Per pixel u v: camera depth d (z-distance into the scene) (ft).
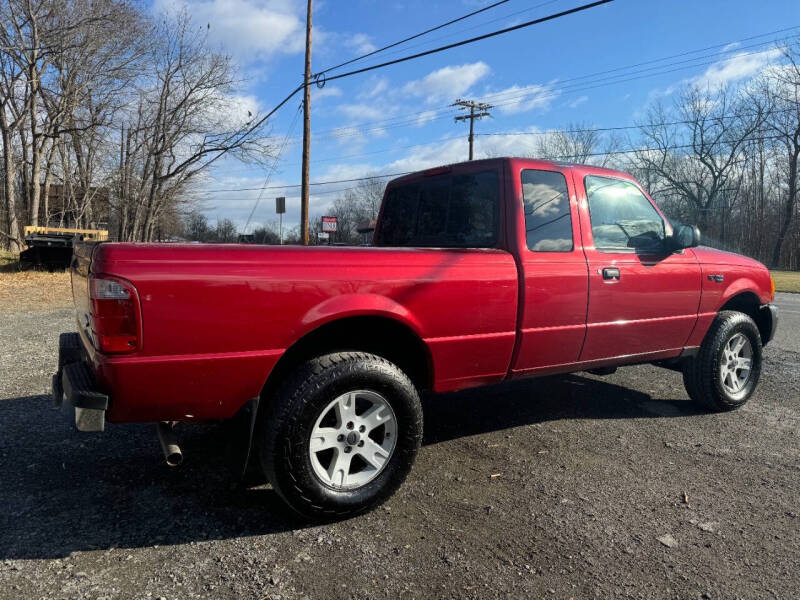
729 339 15.21
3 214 84.02
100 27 84.89
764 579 7.79
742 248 168.25
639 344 13.73
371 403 9.68
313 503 8.93
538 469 11.50
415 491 10.45
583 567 8.02
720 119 139.54
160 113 101.35
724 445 12.96
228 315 8.43
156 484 10.56
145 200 110.73
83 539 8.56
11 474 10.80
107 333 7.82
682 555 8.36
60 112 87.86
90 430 7.83
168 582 7.52
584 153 150.82
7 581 7.43
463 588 7.49
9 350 21.48
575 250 12.51
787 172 147.13
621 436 13.52
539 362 12.10
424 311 10.18
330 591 7.38
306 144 66.39
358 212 213.46
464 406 15.96
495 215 12.12
